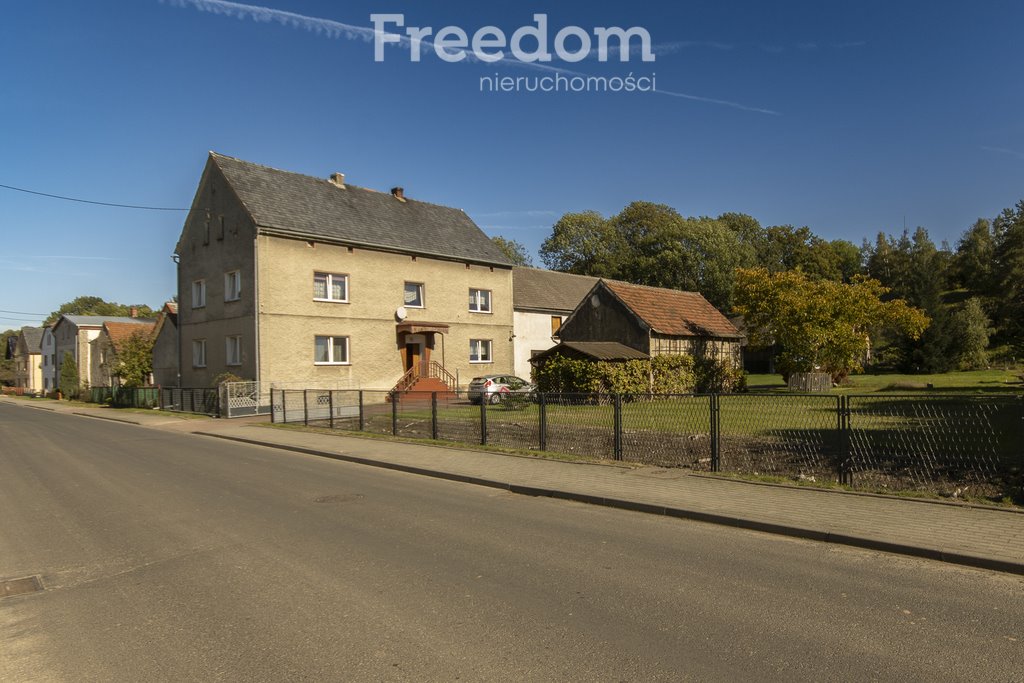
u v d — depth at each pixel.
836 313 30.56
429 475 11.21
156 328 38.38
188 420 25.02
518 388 27.67
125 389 37.22
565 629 4.43
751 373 56.06
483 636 4.32
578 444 12.73
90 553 6.54
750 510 7.64
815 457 10.23
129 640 4.40
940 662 3.87
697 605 4.86
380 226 31.45
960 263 69.75
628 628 4.43
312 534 7.12
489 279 35.56
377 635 4.37
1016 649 4.04
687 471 10.12
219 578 5.67
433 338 32.56
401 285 31.39
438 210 35.94
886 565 5.85
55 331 62.44
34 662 4.10
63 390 52.84
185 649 4.23
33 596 5.33
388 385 30.64
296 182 30.52
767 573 5.64
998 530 6.49
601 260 58.78
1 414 33.38
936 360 40.66
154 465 12.82
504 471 10.80
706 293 56.22
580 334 31.41
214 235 29.33
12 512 8.54
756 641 4.20
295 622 4.63
